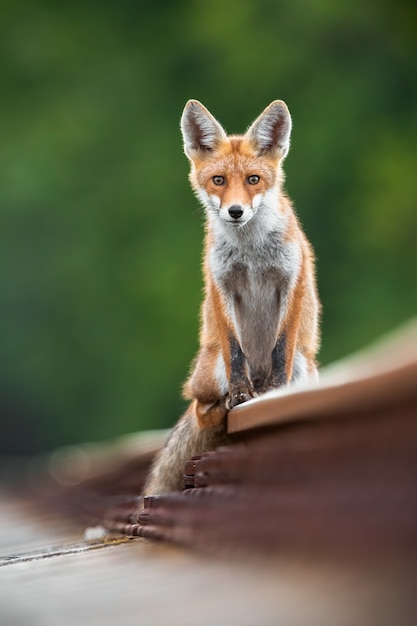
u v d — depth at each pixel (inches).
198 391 251.6
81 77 1282.0
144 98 1242.6
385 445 108.0
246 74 1190.3
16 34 1316.4
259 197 281.9
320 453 126.3
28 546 276.8
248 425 180.1
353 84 1141.1
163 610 100.7
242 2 1214.9
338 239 1092.5
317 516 113.4
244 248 272.5
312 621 85.9
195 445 245.8
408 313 1028.5
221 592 103.3
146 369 1147.9
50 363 1202.0
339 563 101.0
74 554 181.8
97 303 1184.2
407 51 1148.5
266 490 140.6
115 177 1211.2
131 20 1300.4
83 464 752.3
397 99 1142.3
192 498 166.7
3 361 1211.9
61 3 1323.8
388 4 1159.0
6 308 1210.0
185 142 302.4
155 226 1171.9
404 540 95.2
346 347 1023.6
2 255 1216.8
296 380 271.6
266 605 94.3
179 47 1242.0
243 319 277.6
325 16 1167.6
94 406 1196.5
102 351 1176.8
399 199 1077.1
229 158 291.4
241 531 126.9
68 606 114.1
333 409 118.8
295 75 1173.7
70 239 1210.0
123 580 125.8
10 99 1295.5
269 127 293.3
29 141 1255.5
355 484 112.8
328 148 1115.9
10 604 124.2
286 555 111.8
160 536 162.9
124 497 299.1
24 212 1220.5
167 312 1121.4
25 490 812.6
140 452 394.9
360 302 1042.7
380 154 1103.6
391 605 85.4
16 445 1261.1
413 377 96.7
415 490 99.3
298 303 266.7
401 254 1064.2
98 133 1229.7
